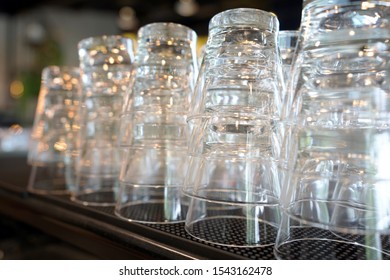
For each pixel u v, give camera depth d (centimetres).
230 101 56
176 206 64
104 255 62
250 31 54
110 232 60
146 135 67
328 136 48
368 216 48
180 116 66
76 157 92
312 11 48
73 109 97
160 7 362
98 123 84
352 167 48
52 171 95
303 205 49
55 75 98
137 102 67
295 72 50
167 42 65
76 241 68
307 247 50
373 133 45
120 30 450
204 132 57
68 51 435
